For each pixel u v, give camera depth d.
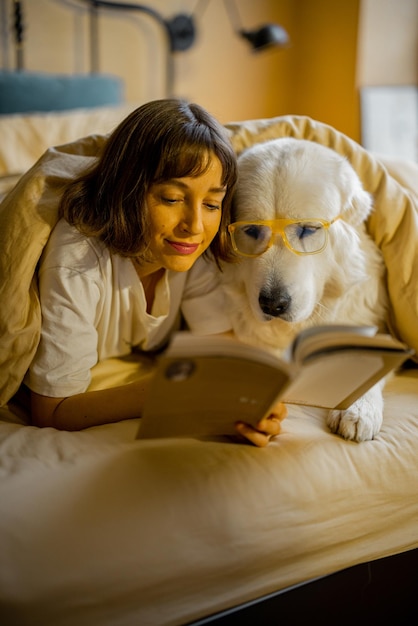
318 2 3.29
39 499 0.88
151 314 1.29
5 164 2.20
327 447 1.04
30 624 0.80
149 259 1.15
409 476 1.06
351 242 1.24
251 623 0.94
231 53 3.36
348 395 1.00
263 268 1.14
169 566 0.87
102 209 1.09
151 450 0.99
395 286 1.33
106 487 0.91
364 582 1.05
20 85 2.58
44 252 1.13
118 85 2.92
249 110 3.55
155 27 3.10
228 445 1.01
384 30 3.08
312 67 3.45
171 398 0.83
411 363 1.45
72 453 0.98
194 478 0.94
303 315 1.15
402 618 1.13
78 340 1.10
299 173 1.15
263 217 1.15
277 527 0.94
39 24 2.76
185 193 1.04
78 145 1.35
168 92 3.19
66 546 0.84
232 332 1.34
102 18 2.93
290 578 0.97
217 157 1.05
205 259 1.31
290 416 1.16
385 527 1.05
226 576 0.92
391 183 1.37
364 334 0.85
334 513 0.99
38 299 1.10
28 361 1.09
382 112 3.05
